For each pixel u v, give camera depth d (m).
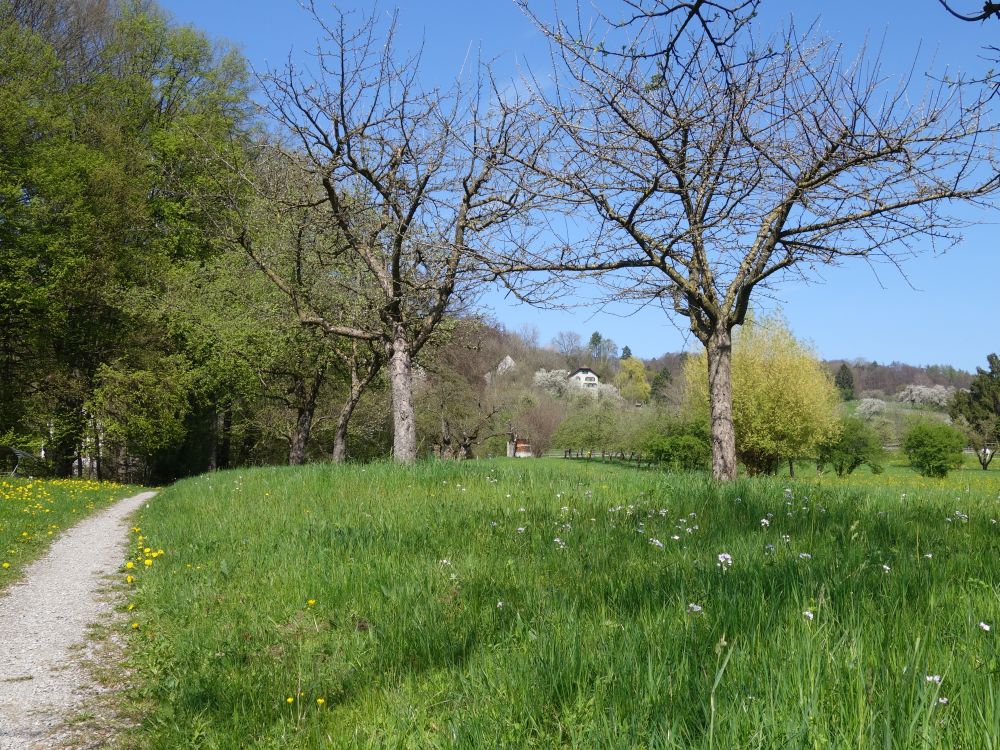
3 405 26.77
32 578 8.09
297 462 28.47
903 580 4.16
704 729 2.66
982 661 2.94
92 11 31.09
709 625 3.64
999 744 2.34
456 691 3.71
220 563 7.20
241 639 5.14
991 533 6.34
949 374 115.38
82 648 5.61
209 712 4.09
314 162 15.20
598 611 4.35
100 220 27.91
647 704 2.96
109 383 28.59
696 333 12.69
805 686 2.80
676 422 40.50
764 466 37.31
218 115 31.48
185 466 37.91
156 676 4.83
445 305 16.84
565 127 10.45
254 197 18.52
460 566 5.88
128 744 3.93
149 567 7.95
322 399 34.69
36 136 27.14
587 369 84.81
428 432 42.12
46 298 25.83
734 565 4.78
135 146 30.83
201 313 26.23
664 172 10.36
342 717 3.74
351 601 5.51
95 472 36.06
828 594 3.71
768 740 2.50
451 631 4.46
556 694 3.33
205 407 34.84
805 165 11.00
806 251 11.72
